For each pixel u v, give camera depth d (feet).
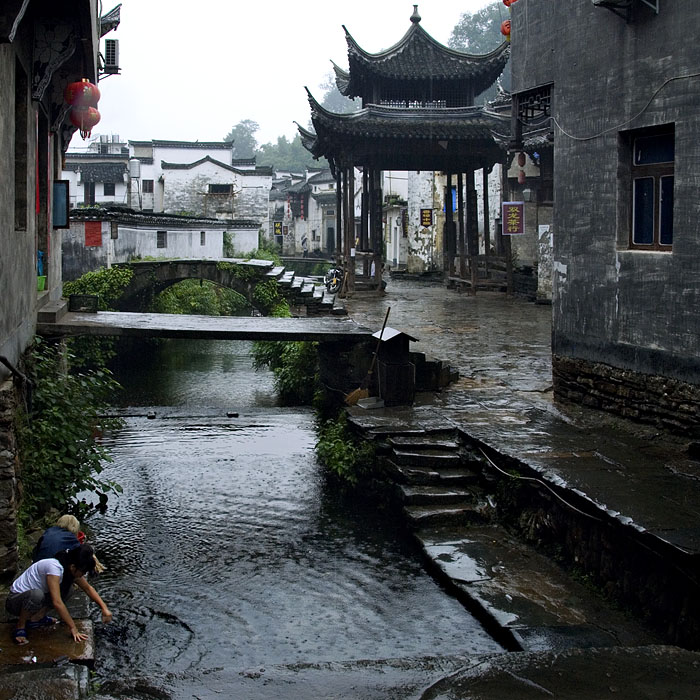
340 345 44.93
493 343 54.54
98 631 24.26
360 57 78.18
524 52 39.32
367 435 34.88
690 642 20.63
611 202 34.22
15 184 31.68
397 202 136.46
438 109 77.92
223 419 51.72
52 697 16.52
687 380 30.58
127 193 166.50
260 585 27.32
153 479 39.14
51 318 38.63
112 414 52.90
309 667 18.65
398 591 26.11
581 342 36.63
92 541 31.37
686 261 30.32
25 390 29.89
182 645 23.43
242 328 43.06
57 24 32.35
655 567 22.33
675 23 30.22
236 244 151.53
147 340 83.87
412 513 29.89
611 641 21.58
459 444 33.65
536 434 33.17
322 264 170.91
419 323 62.64
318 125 74.84
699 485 26.32
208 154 185.37
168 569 28.81
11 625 20.36
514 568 26.37
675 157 30.50
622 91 33.12
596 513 24.44
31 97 32.89
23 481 27.30
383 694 17.20
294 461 41.88
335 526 32.50
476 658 19.13
